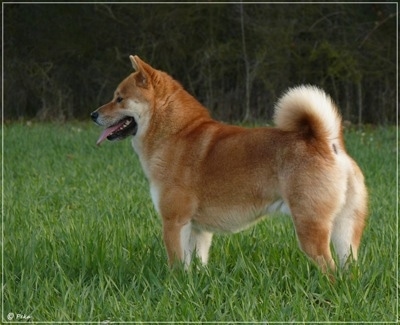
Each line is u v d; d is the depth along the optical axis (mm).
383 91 39156
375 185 18125
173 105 11031
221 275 9883
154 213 14445
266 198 10094
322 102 9812
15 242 11820
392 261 10500
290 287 9703
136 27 41125
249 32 39750
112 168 21500
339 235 10109
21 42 42656
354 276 9570
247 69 38562
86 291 9508
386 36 38219
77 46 41469
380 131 33812
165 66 40656
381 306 9109
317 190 9641
